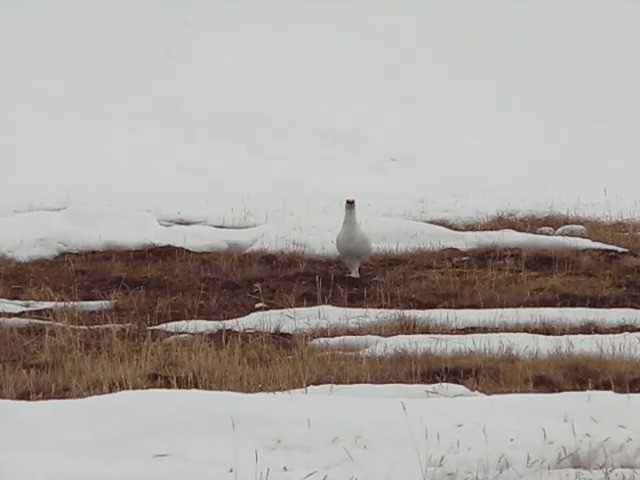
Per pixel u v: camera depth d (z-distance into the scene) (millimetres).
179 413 12711
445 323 22875
